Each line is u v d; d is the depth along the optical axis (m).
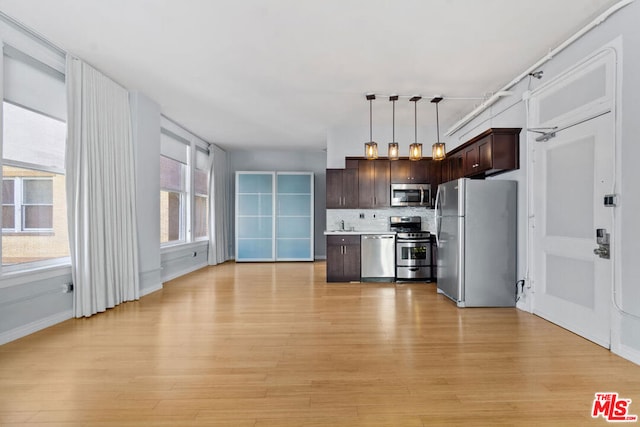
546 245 3.76
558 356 2.76
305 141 8.02
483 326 3.54
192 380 2.36
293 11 2.93
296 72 4.17
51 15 2.99
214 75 4.26
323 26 3.17
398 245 5.97
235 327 3.51
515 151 4.26
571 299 3.37
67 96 3.62
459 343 3.05
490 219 4.31
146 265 5.04
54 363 2.62
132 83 4.50
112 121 4.29
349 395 2.16
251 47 3.56
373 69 4.09
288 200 8.81
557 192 3.57
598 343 3.01
